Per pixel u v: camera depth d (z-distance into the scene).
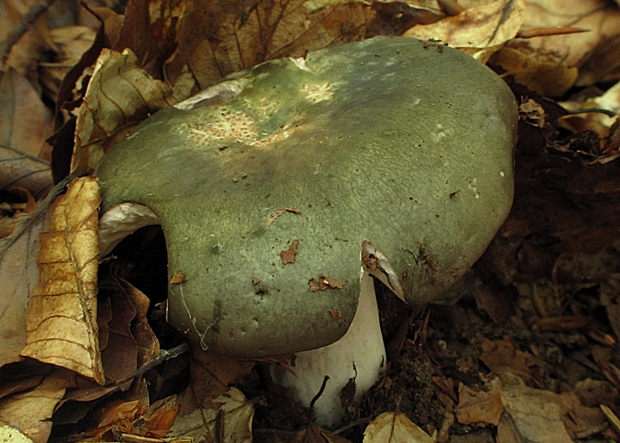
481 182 0.21
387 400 0.24
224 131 0.23
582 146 0.27
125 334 0.22
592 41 0.33
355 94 0.23
